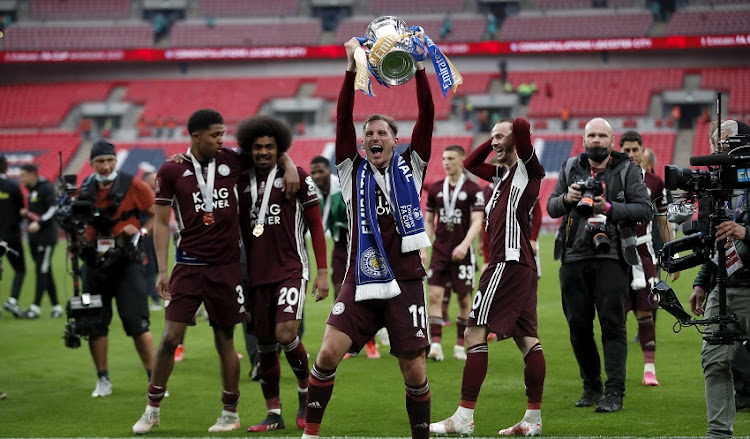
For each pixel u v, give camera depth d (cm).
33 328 1265
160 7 5053
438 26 4841
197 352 1070
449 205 977
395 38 516
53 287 1392
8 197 1346
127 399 800
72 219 767
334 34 4994
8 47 4953
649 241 834
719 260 516
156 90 4906
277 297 644
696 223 542
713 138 580
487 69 4753
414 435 529
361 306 517
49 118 4734
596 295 687
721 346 528
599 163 696
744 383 688
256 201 646
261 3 5056
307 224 662
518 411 712
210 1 5094
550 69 4712
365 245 517
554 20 4706
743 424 628
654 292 538
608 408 684
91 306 778
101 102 4831
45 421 705
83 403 782
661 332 1142
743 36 4278
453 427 625
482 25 4788
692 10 4638
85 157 4416
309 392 523
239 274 652
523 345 632
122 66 5028
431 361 966
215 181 643
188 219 642
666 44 4375
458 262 969
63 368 971
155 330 1252
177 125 4656
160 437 635
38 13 5088
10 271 2100
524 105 4462
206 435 641
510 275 627
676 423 639
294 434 638
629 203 684
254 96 4806
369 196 521
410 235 518
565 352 1011
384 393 809
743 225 523
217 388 849
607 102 4384
